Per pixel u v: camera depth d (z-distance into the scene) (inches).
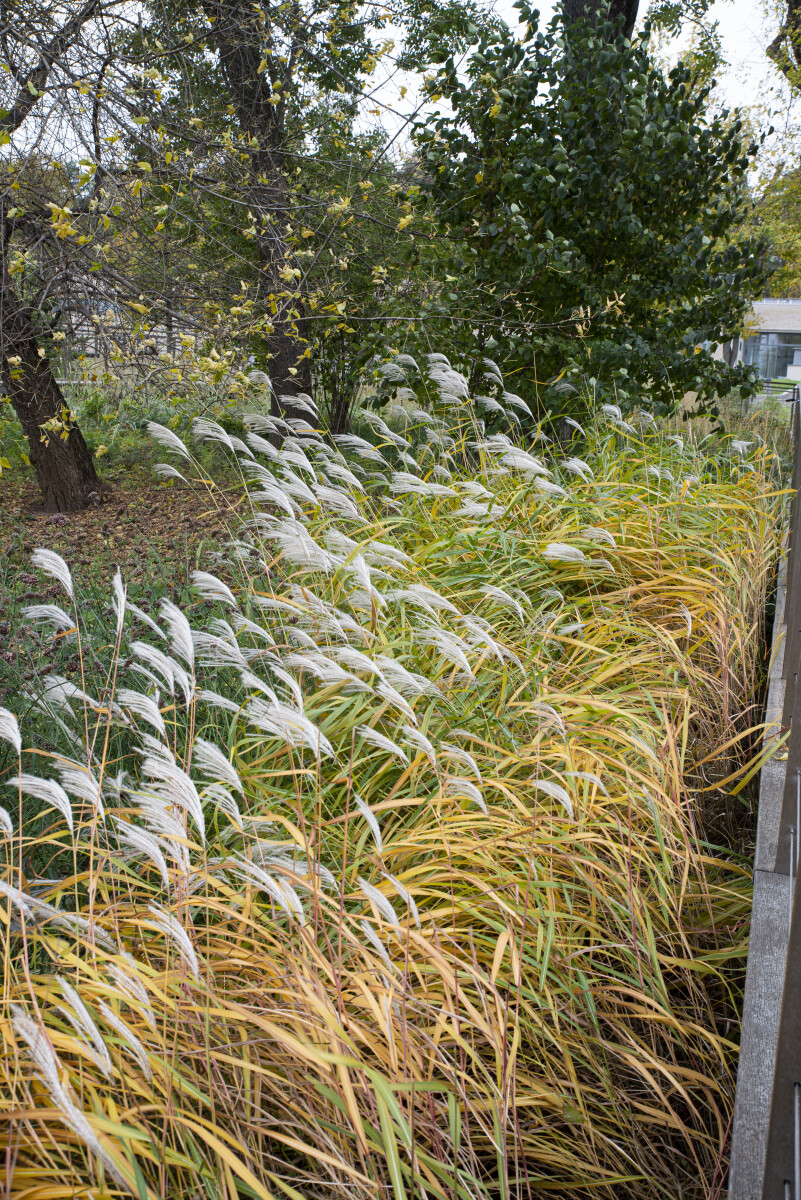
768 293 458.9
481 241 312.3
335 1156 68.7
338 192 312.5
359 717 127.9
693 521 215.2
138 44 241.1
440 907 99.6
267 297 252.7
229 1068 77.5
